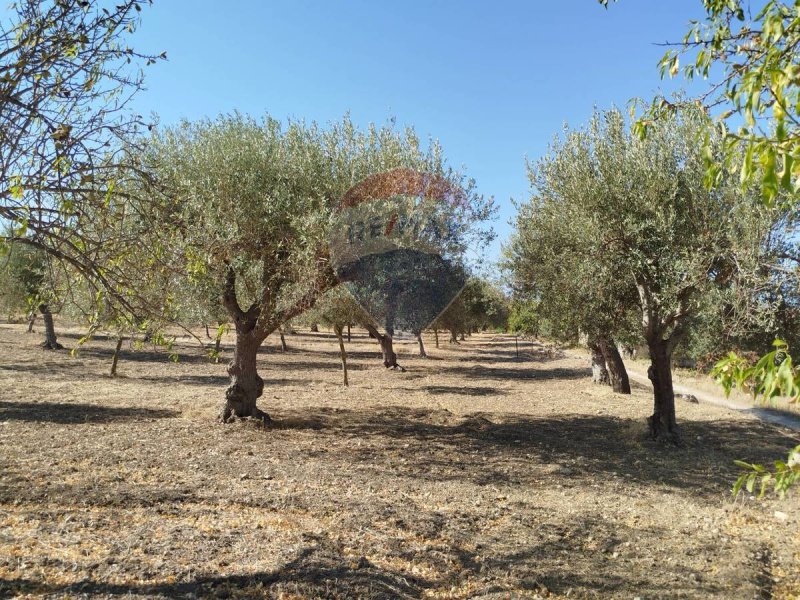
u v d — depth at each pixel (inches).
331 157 459.8
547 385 971.9
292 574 197.0
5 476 299.0
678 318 468.8
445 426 571.5
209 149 448.5
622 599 203.2
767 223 351.6
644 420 586.6
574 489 362.3
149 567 194.7
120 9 168.7
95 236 193.2
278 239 443.8
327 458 407.5
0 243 150.3
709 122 115.8
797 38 98.4
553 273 519.5
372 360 1390.3
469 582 212.2
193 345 1438.2
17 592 167.9
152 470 339.3
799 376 87.7
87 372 866.1
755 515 317.4
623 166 439.8
